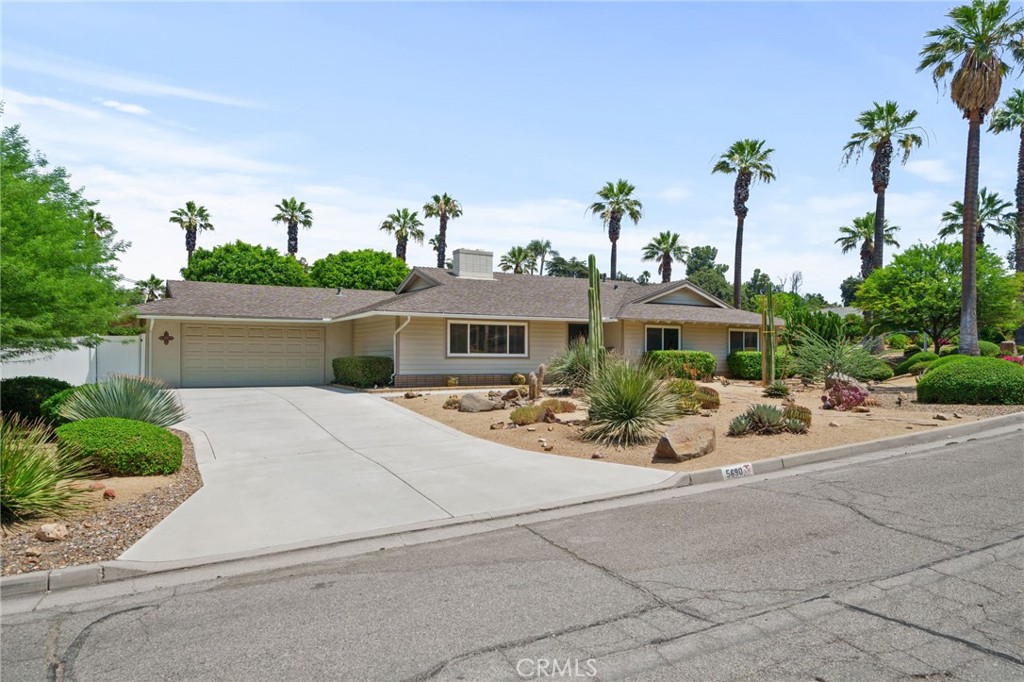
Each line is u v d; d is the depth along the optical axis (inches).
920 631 153.9
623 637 154.3
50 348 462.6
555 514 267.3
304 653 149.7
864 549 212.2
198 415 549.0
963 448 387.5
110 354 800.9
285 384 904.3
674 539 227.8
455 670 140.5
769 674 135.3
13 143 458.3
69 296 416.8
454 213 2156.7
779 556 207.6
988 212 1518.2
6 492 239.3
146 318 804.0
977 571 191.0
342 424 504.4
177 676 140.1
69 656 150.3
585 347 700.7
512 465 354.9
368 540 237.6
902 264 1071.0
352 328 952.3
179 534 239.3
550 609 171.3
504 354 875.4
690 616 165.2
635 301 970.1
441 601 178.4
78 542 227.0
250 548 226.1
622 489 301.3
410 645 152.6
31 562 207.2
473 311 822.5
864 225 1681.8
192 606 179.2
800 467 352.8
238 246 1701.5
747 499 281.0
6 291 392.8
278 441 434.0
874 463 353.1
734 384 889.5
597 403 427.2
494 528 249.6
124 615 174.1
